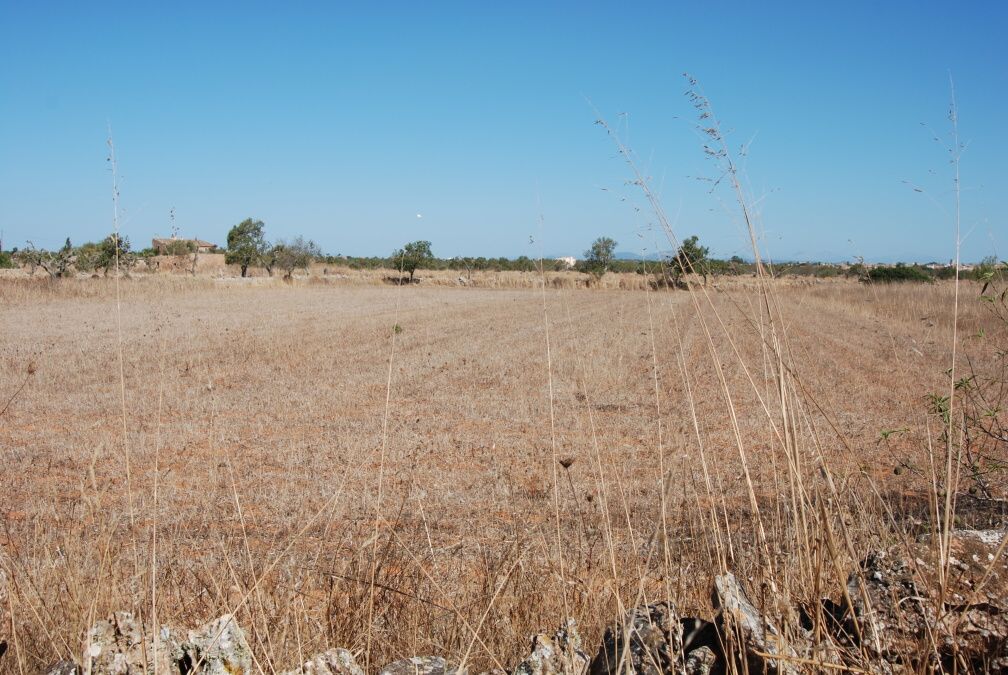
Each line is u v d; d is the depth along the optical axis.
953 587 2.87
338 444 10.80
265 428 11.95
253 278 52.84
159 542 6.12
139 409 13.15
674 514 5.95
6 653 3.31
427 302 41.09
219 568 5.19
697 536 4.59
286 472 9.28
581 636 3.79
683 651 2.83
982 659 2.68
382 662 3.74
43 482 8.70
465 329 27.23
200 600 4.29
